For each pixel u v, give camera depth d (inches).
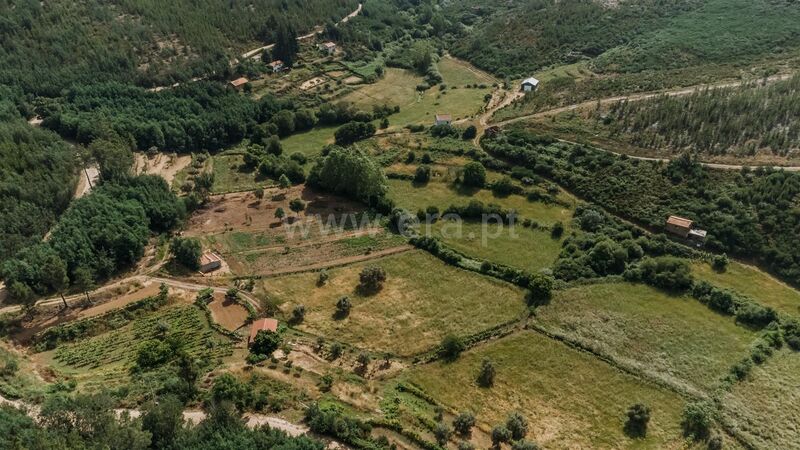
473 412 2775.6
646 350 3097.9
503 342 3213.6
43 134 4886.8
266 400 2659.9
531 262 3843.5
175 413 2354.8
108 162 4692.4
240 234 4377.5
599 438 2637.8
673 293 3469.5
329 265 3964.1
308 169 5418.3
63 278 3457.2
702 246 3745.1
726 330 3186.5
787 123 4370.1
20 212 3909.9
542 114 5536.4
